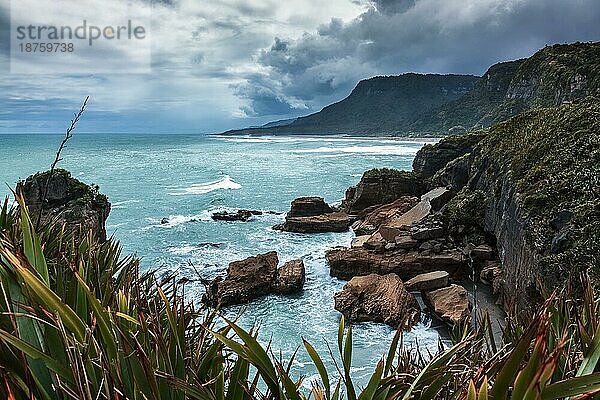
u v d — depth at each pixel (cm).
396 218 2597
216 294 1672
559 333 327
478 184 2506
